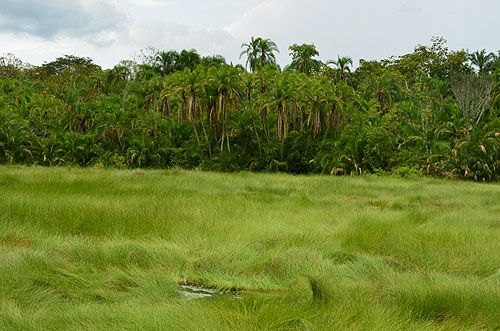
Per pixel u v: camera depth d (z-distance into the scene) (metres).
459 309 4.77
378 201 15.29
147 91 50.31
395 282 5.60
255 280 6.25
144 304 5.04
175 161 42.31
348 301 4.86
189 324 4.18
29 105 49.25
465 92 38.50
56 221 9.33
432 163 34.59
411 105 43.34
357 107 44.59
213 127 41.81
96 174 21.44
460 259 7.09
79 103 48.03
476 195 17.86
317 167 38.12
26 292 5.25
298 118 42.50
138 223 9.36
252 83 40.09
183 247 7.60
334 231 9.17
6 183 16.64
